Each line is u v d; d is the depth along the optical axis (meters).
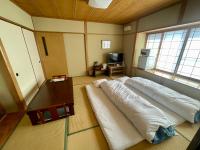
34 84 2.63
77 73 4.08
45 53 3.40
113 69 4.20
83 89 2.80
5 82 1.72
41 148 1.19
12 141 1.29
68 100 1.66
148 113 1.25
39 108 1.46
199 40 2.17
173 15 2.27
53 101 1.63
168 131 1.20
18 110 1.92
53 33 3.33
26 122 1.61
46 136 1.34
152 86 2.12
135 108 1.36
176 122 1.46
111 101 1.96
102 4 2.13
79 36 3.69
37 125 1.53
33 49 2.89
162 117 1.22
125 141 1.14
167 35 2.85
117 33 4.20
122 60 4.33
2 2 1.69
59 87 2.15
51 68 3.62
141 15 3.07
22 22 2.36
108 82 2.31
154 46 3.32
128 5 2.36
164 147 1.15
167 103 1.72
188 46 2.38
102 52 4.23
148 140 1.10
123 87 2.02
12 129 1.48
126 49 4.17
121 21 3.75
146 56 3.21
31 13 2.78
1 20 1.63
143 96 2.12
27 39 2.57
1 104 1.77
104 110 1.69
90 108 1.92
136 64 3.88
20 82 1.99
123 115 1.56
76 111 1.84
